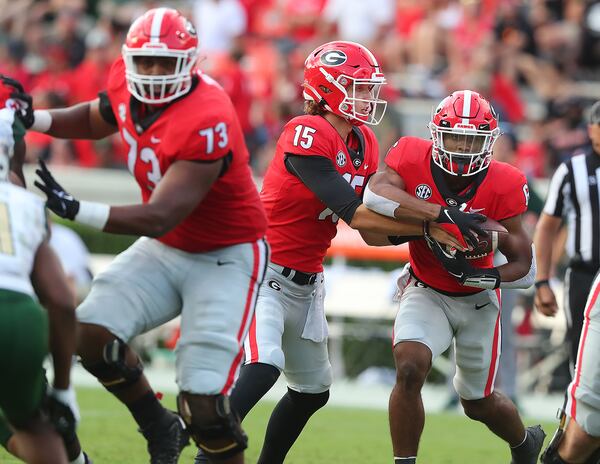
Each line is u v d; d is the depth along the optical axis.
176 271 13.70
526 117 40.59
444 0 42.75
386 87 39.12
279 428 16.77
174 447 13.97
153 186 13.49
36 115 14.18
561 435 15.40
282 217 16.17
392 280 31.95
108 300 13.49
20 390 11.48
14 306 11.23
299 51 41.19
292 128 16.00
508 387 27.52
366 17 42.53
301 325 16.45
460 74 39.75
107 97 14.26
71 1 44.78
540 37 42.66
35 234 11.67
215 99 13.22
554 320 31.83
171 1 45.59
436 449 21.61
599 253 20.94
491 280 15.58
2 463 17.53
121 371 13.48
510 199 15.78
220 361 13.25
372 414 26.44
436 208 15.16
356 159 16.23
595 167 21.02
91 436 21.03
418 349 15.70
